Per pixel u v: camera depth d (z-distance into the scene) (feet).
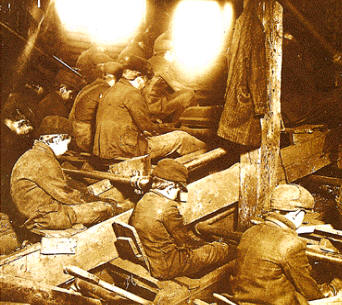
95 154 18.28
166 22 35.45
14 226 16.84
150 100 22.56
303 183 19.65
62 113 22.49
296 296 11.04
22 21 20.04
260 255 11.08
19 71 21.36
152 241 13.11
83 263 13.71
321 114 18.93
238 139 15.17
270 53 15.15
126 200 16.29
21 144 20.25
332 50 18.63
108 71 20.61
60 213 13.91
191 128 20.74
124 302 13.25
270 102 15.49
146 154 17.97
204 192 15.93
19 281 12.32
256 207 15.99
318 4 18.49
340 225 15.06
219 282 13.82
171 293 12.82
